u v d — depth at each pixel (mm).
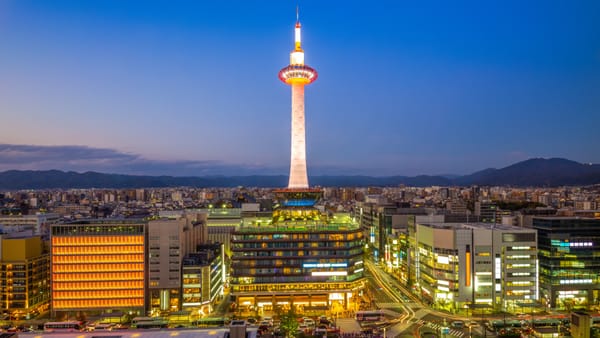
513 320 192500
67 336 107250
